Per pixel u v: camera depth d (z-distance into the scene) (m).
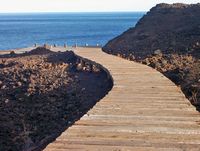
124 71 18.81
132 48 33.78
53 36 110.25
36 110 19.31
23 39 102.06
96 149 7.47
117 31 127.31
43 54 36.03
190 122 9.29
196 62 21.77
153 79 16.08
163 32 37.25
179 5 47.47
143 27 42.47
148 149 7.48
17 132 16.86
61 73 25.09
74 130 8.63
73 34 117.50
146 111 10.40
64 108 18.88
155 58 24.44
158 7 47.97
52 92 21.28
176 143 7.82
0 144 15.86
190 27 35.28
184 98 12.15
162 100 11.82
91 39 94.25
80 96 19.94
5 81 24.98
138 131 8.60
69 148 7.50
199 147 7.57
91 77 23.02
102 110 10.48
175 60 23.11
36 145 13.86
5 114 19.34
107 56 28.55
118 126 8.97
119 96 12.44
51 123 17.41
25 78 24.67
